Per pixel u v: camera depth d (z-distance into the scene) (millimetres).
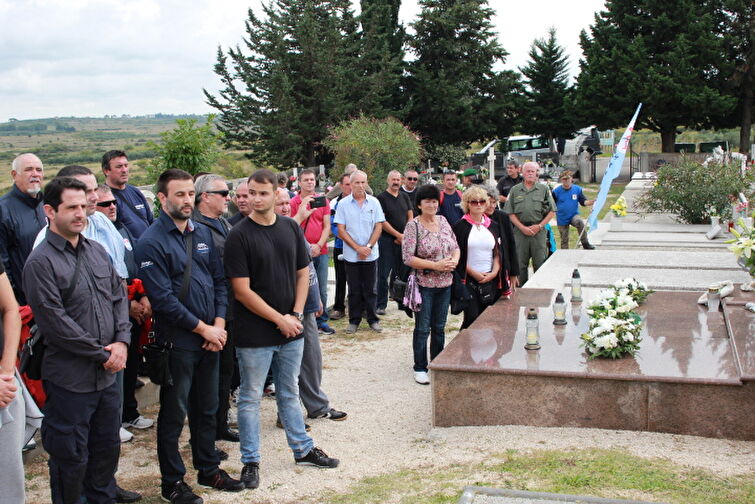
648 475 4137
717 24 33312
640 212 17344
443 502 3973
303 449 4828
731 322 6230
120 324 4062
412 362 7578
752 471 4215
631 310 6281
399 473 4633
